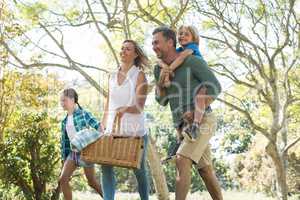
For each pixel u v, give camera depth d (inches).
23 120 569.6
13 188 586.6
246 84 716.0
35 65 566.3
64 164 284.2
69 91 291.1
